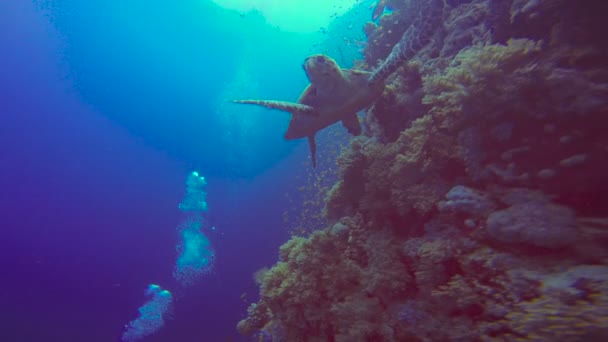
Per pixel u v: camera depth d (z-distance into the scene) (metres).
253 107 26.78
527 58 2.86
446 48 4.58
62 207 22.88
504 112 2.90
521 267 2.40
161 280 19.02
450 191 3.24
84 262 20.20
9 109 23.73
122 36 24.42
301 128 5.61
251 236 20.84
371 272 3.77
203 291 16.58
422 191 3.60
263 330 5.56
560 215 2.37
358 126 5.72
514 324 2.13
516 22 3.30
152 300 15.91
